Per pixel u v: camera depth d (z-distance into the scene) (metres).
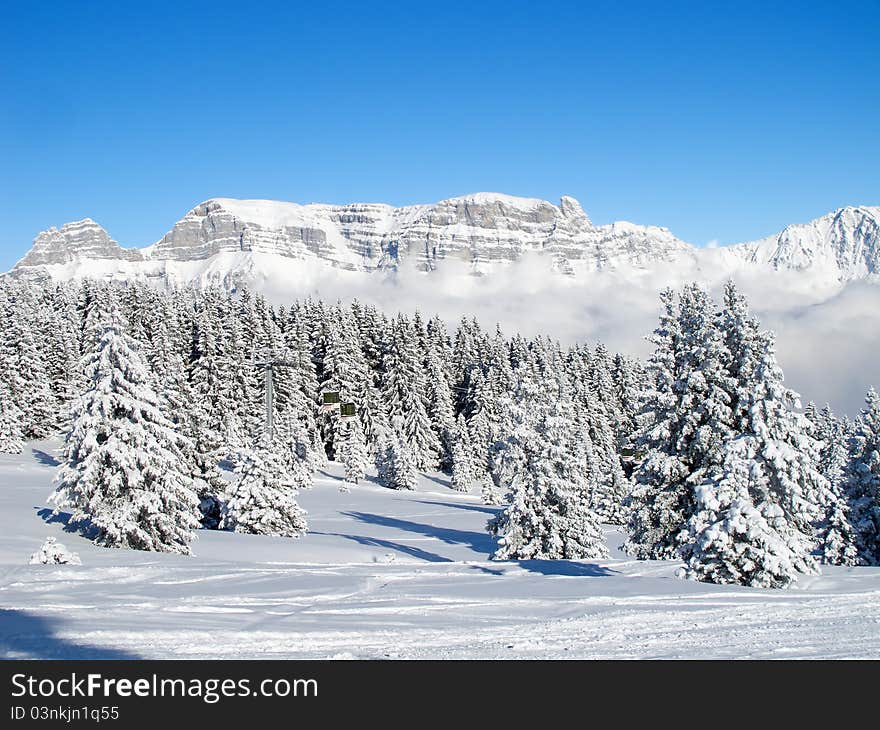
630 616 10.98
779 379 21.45
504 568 19.25
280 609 11.34
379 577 15.47
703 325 26.67
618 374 103.31
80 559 18.62
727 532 15.68
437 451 93.94
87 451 26.02
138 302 83.69
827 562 33.88
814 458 21.30
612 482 68.88
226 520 38.38
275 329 88.00
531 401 32.59
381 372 99.88
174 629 9.47
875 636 9.41
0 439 67.12
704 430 25.92
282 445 39.12
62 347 81.25
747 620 10.64
